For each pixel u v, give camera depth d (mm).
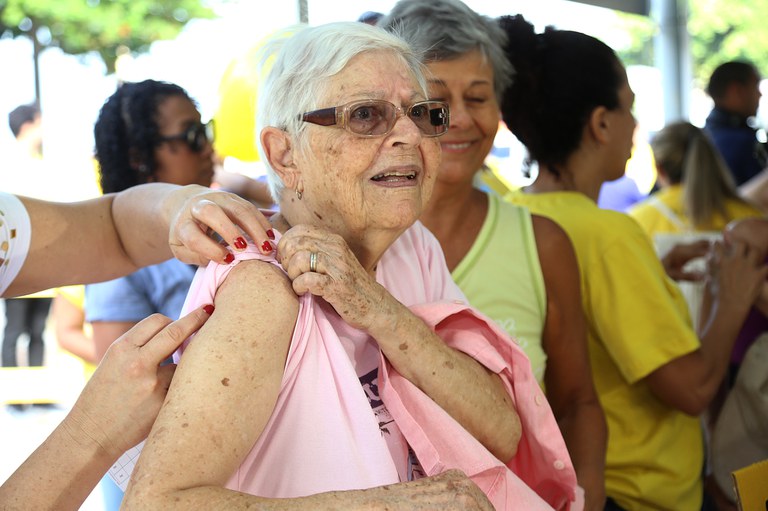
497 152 5094
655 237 3945
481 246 2084
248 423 1244
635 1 7000
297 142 1450
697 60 17016
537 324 2094
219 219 1386
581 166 2484
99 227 1724
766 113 9031
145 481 1161
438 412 1444
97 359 2531
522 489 1508
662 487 2311
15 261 1593
